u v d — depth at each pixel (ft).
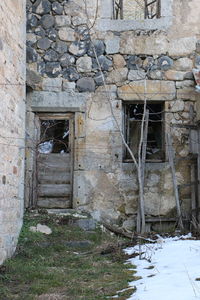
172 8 25.02
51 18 24.93
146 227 23.95
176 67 24.84
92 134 24.49
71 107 24.58
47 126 25.43
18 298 13.12
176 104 24.70
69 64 24.80
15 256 18.21
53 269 16.51
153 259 17.60
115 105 24.63
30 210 23.57
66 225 22.33
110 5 25.11
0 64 16.34
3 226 16.76
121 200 24.13
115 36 24.94
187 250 18.65
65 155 24.89
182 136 24.59
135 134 25.98
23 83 20.85
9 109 17.87
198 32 24.95
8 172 17.67
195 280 13.65
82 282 14.78
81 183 24.23
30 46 24.73
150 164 24.39
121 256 18.70
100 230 22.54
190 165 24.32
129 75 24.75
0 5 16.40
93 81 24.75
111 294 13.29
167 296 12.21
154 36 24.90
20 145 20.07
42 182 24.75
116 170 24.30
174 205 24.13
